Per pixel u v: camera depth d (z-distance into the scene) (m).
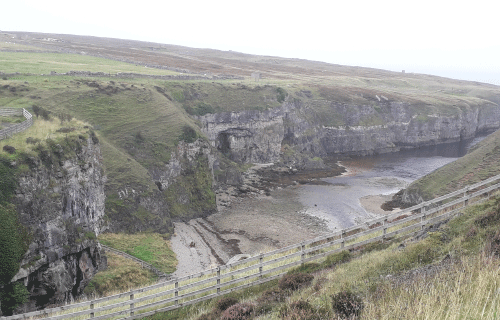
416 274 15.71
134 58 154.88
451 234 19.66
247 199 79.75
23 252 26.83
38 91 68.88
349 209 73.94
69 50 133.12
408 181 95.12
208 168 78.44
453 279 14.06
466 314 11.48
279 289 19.19
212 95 100.25
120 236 53.53
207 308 19.73
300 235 61.66
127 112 74.62
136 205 58.69
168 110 78.94
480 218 19.33
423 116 142.88
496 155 70.81
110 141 67.38
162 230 59.34
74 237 33.62
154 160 68.38
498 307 11.24
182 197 70.31
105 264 42.47
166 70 121.38
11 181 27.45
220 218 69.38
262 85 112.44
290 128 113.06
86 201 37.34
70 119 46.97
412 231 24.25
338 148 127.44
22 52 118.44
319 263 22.38
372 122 132.62
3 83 68.19
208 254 54.16
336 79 182.12
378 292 14.59
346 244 24.62
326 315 13.89
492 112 183.25
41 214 29.33
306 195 82.88
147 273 44.47
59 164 33.41
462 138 157.25
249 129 102.06
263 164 104.88
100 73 88.69
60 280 30.45
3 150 29.20
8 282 25.44
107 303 25.44
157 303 20.94
